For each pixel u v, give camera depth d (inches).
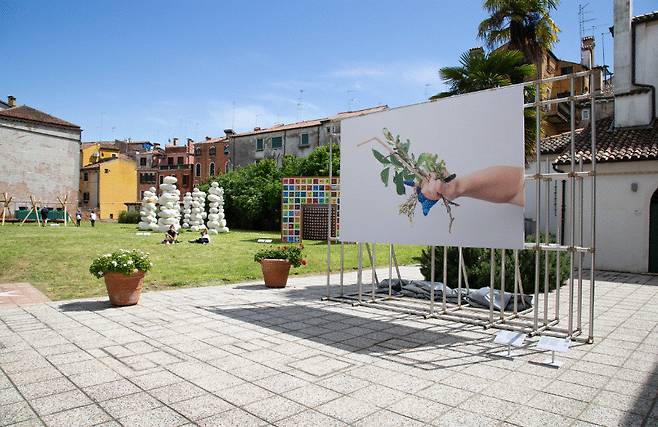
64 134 1807.3
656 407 165.3
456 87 614.2
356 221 355.9
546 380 194.2
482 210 277.7
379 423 150.8
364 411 160.4
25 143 1699.1
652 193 617.3
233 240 991.6
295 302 374.9
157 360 217.6
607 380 194.4
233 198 1589.6
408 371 205.0
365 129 348.5
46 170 1755.7
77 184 1850.4
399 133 324.8
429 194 305.7
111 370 202.8
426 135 307.3
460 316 315.6
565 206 674.2
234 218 1644.9
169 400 169.3
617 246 639.1
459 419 154.3
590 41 1311.5
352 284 483.8
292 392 178.2
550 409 163.0
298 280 514.3
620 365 215.5
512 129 265.7
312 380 192.1
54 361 215.2
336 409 161.9
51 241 743.1
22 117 1689.2
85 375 196.2
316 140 1854.1
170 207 1166.3
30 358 219.8
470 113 283.9
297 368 207.6
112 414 156.9
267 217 1517.0
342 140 364.8
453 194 291.7
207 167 2492.6
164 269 528.4
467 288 366.3
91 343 246.8
